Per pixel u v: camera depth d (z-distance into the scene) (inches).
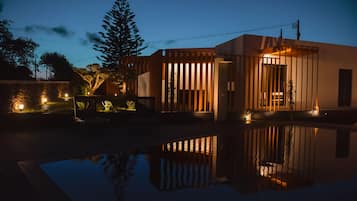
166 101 382.6
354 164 162.6
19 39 654.5
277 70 429.7
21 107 369.7
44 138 239.3
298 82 442.9
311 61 457.1
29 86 421.7
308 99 452.8
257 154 191.0
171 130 289.6
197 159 175.8
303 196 107.8
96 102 346.0
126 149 200.5
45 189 117.9
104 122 323.0
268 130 303.1
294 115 412.2
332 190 115.5
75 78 704.4
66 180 130.5
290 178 134.0
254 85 402.3
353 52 510.0
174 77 395.2
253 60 401.4
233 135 270.5
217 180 130.9
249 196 108.4
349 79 512.7
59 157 175.5
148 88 452.8
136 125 323.0
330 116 466.0
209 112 376.8
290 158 178.4
